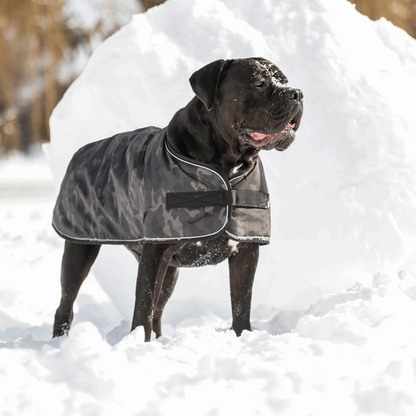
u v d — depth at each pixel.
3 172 35.47
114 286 6.93
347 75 6.23
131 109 6.66
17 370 3.27
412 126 6.15
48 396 2.98
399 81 6.49
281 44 6.54
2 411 2.85
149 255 4.66
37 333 6.02
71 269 5.46
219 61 4.52
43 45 28.77
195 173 4.55
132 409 2.89
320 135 6.12
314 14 6.65
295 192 6.12
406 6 16.52
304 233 6.01
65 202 5.52
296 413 2.80
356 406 2.87
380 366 3.30
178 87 6.51
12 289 7.00
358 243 5.86
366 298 4.51
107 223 5.12
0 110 36.28
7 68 31.08
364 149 5.98
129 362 3.45
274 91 4.37
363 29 6.87
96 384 3.05
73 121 7.02
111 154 5.31
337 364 3.34
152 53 6.61
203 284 6.50
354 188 5.95
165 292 5.62
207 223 4.52
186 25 6.82
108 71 6.75
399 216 5.87
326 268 5.99
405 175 5.96
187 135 4.66
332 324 3.96
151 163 4.73
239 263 4.93
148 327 4.60
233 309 4.95
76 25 29.25
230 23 6.71
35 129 31.86
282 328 5.11
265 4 6.88
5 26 28.20
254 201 4.73
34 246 10.27
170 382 3.13
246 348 3.75
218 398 2.94
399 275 5.16
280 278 6.17
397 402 2.83
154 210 4.59
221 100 4.54
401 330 3.89
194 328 4.46
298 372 3.12
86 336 3.57
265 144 4.45
